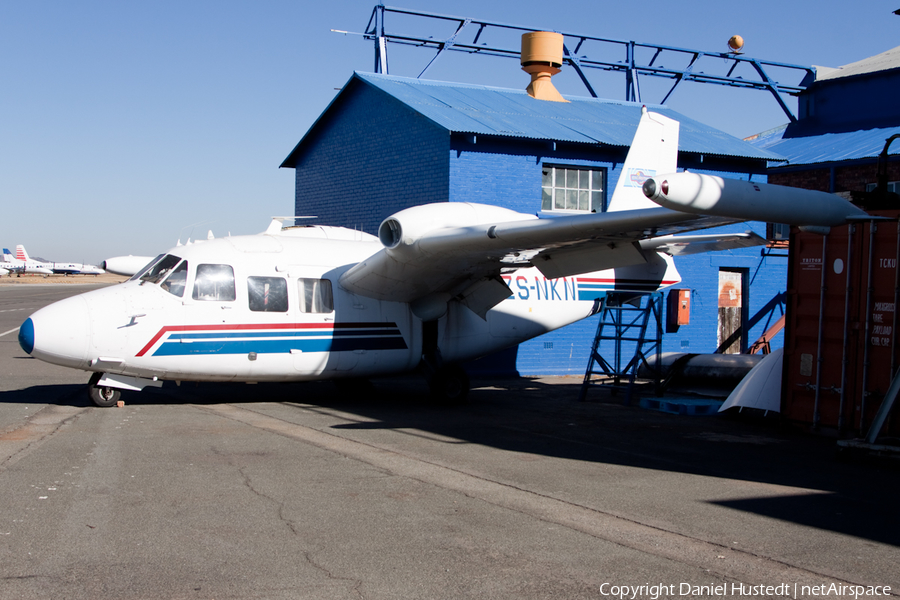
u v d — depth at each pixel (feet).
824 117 77.51
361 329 38.27
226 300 35.29
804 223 25.43
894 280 28.30
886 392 28.35
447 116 50.57
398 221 33.47
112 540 16.15
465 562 15.28
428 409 37.55
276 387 44.37
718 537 17.29
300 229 42.19
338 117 61.82
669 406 38.32
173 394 40.19
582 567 15.14
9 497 19.20
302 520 17.84
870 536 17.61
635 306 50.16
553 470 23.84
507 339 43.24
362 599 13.34
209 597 13.26
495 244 31.45
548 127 53.16
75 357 32.60
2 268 384.47
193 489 20.35
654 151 42.57
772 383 34.65
